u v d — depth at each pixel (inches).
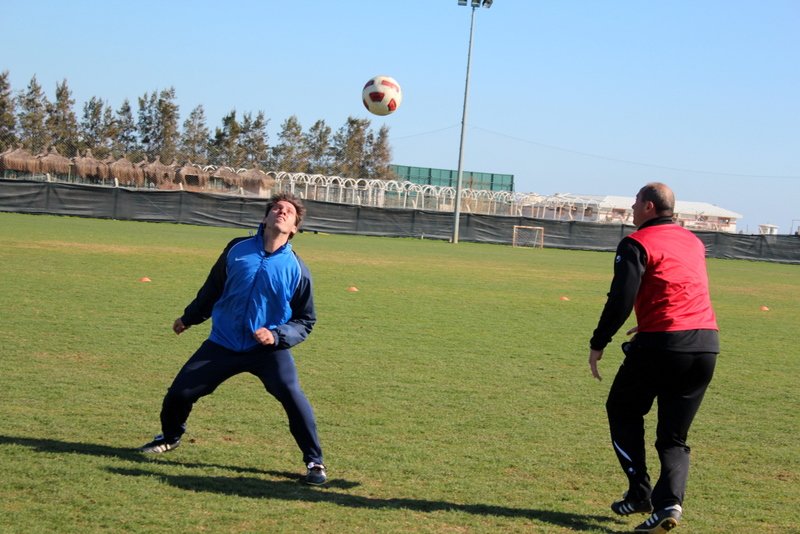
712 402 332.5
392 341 429.4
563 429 273.0
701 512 202.8
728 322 624.1
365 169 3250.5
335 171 3152.1
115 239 1029.2
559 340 469.1
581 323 553.3
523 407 301.3
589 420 287.4
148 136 2628.0
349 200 2084.2
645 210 197.0
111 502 184.5
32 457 211.5
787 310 740.0
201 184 1967.3
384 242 1489.9
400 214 1726.1
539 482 218.8
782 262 1847.9
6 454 212.4
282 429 252.8
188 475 206.5
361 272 830.5
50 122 2444.6
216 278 211.3
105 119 2583.7
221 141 2800.2
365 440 247.4
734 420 301.9
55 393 278.5
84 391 283.7
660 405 191.5
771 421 302.2
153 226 1424.7
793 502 212.7
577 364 396.5
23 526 167.6
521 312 593.6
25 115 2377.0
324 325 470.0
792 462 250.1
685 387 187.6
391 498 199.8
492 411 292.2
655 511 182.7
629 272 185.2
